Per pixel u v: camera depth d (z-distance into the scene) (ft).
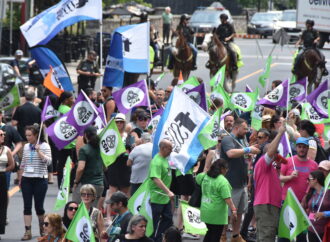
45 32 185.88
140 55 180.24
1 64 247.50
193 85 166.81
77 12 188.55
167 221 124.47
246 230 134.00
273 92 157.48
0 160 135.74
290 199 109.81
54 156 177.37
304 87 182.09
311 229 113.50
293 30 522.47
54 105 167.63
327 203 113.09
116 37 179.42
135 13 437.58
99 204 141.59
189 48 264.72
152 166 121.29
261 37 561.84
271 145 118.73
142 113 149.28
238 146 130.11
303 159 122.52
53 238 111.96
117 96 162.09
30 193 136.87
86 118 144.56
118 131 131.54
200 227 124.77
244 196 130.62
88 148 130.31
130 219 107.24
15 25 400.06
